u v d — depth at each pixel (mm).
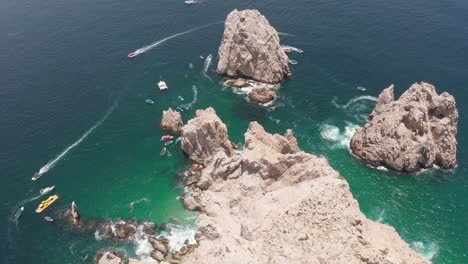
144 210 84000
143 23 154375
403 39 138125
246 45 117375
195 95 116000
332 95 113938
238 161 84000
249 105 111500
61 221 82250
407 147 89000
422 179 89438
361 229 61094
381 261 56969
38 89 119500
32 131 104625
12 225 81625
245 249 63906
